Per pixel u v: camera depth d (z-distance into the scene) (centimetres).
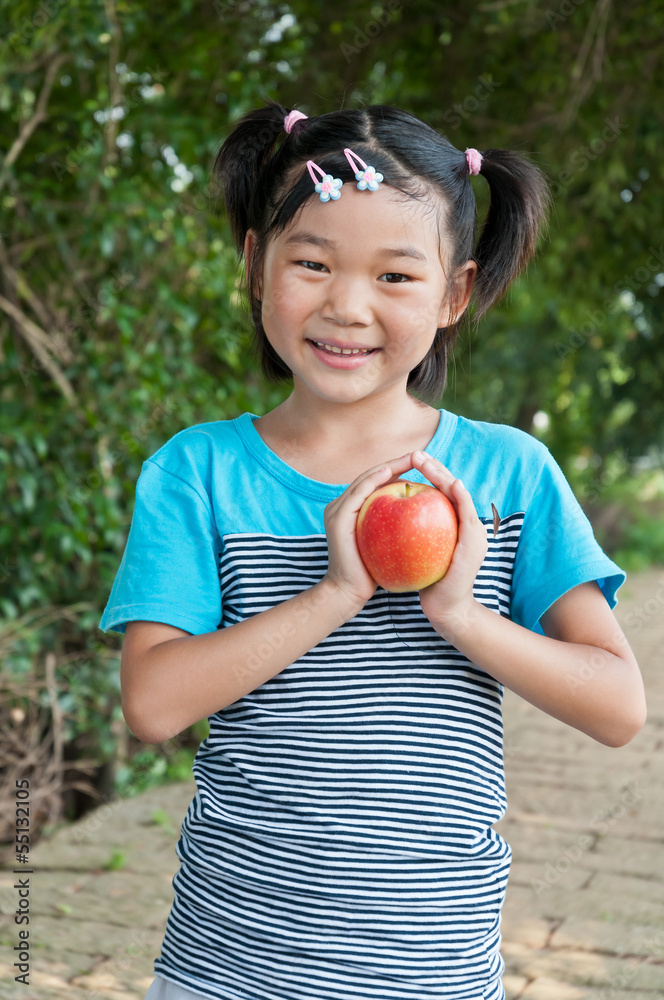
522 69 530
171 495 120
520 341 1084
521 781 445
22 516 391
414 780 106
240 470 121
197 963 108
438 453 122
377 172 108
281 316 111
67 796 429
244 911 107
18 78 359
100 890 331
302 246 109
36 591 398
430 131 117
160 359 412
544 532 118
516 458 122
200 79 424
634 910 310
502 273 134
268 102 129
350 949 104
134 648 114
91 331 410
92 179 378
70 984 265
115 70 384
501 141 536
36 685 396
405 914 104
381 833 105
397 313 109
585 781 444
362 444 122
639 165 562
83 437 400
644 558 1281
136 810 415
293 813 107
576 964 277
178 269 432
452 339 135
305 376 113
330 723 108
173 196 411
